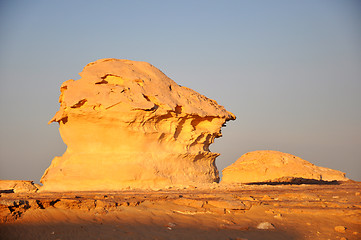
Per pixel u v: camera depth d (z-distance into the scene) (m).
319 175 42.84
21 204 14.88
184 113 25.23
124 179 22.78
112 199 17.30
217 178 28.55
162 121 24.64
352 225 15.87
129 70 24.89
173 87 26.62
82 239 13.07
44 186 23.44
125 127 23.20
